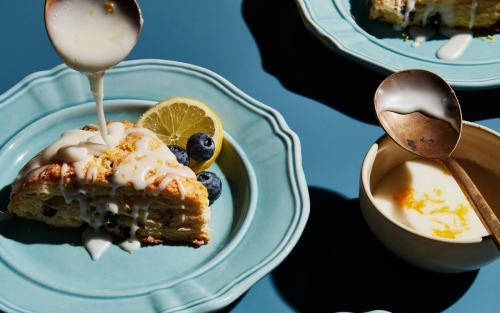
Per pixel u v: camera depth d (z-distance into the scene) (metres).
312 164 0.48
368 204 0.39
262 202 0.43
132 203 0.42
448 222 0.40
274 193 0.43
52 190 0.42
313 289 0.41
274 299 0.41
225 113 0.47
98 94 0.40
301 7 0.53
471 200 0.39
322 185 0.46
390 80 0.43
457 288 0.41
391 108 0.42
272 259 0.40
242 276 0.39
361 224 0.44
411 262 0.40
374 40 0.52
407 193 0.42
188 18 0.57
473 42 0.54
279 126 0.46
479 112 0.50
